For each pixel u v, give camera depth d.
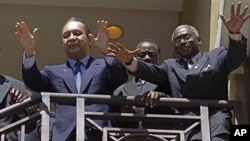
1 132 6.95
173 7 11.59
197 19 11.53
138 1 11.52
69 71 7.44
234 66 7.27
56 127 7.12
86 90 7.30
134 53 7.21
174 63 7.51
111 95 7.22
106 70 7.38
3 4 11.50
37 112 7.31
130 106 7.43
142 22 11.69
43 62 12.04
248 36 8.57
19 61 12.07
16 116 7.52
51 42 11.82
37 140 7.49
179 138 7.03
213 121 7.14
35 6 11.52
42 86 7.36
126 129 7.00
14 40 11.82
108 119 7.07
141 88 7.78
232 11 7.12
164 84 7.48
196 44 7.54
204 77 7.31
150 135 7.00
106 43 7.17
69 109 7.17
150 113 7.45
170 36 11.77
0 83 7.66
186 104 7.23
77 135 6.90
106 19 11.66
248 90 8.83
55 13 11.58
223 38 8.90
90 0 11.48
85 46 7.52
